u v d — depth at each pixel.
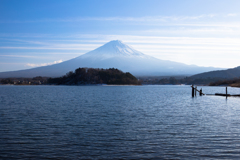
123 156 19.48
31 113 40.94
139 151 20.53
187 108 48.78
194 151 20.55
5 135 25.25
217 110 45.22
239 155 19.70
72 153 20.06
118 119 34.81
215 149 21.00
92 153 20.06
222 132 26.53
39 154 19.88
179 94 108.12
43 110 45.25
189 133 26.12
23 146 21.70
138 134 25.72
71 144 22.23
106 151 20.50
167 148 21.25
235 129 27.95
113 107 50.72
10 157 19.31
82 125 30.31
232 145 22.00
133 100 70.81
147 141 23.19
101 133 26.12
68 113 41.03
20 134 25.66
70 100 70.31
